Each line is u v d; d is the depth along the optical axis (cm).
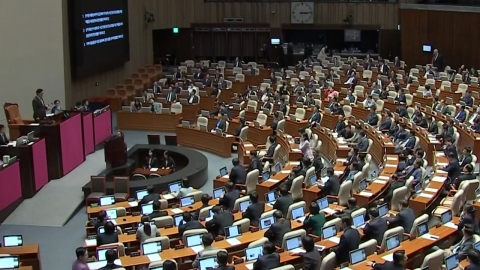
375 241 1354
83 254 1297
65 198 2084
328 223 1484
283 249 1397
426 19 4344
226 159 2664
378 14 4616
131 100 3541
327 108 2973
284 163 2448
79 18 3162
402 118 2736
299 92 3328
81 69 3212
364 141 2416
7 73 2727
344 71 3975
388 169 2098
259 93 3475
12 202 1994
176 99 3359
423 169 1947
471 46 4053
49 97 2955
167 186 2114
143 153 2552
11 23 2731
